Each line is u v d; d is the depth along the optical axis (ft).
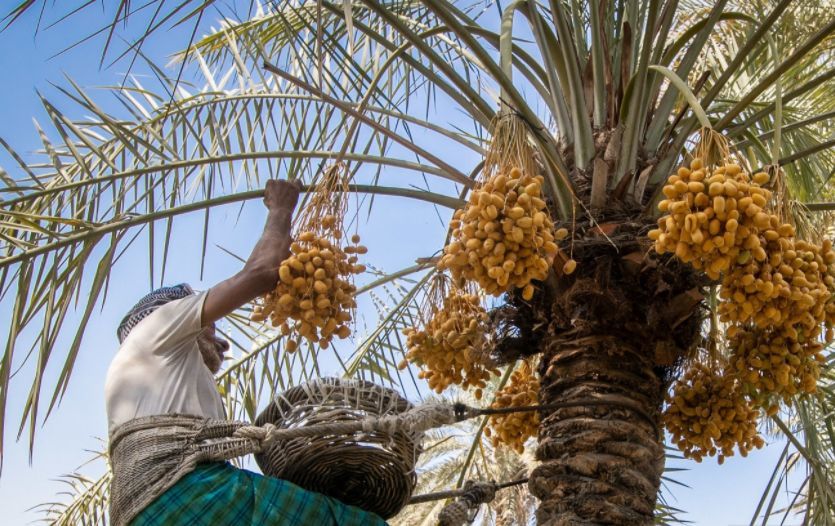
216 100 19.17
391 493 12.07
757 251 11.60
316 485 11.96
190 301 11.94
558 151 15.97
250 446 10.97
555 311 14.58
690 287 14.16
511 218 11.63
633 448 13.73
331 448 11.56
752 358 13.92
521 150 12.61
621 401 13.99
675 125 16.19
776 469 19.27
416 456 11.98
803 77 22.08
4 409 14.28
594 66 16.49
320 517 10.91
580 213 14.60
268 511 10.66
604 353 14.26
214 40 22.08
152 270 16.08
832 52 23.59
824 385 20.40
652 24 15.35
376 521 11.27
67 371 14.84
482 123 16.12
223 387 20.75
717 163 13.38
